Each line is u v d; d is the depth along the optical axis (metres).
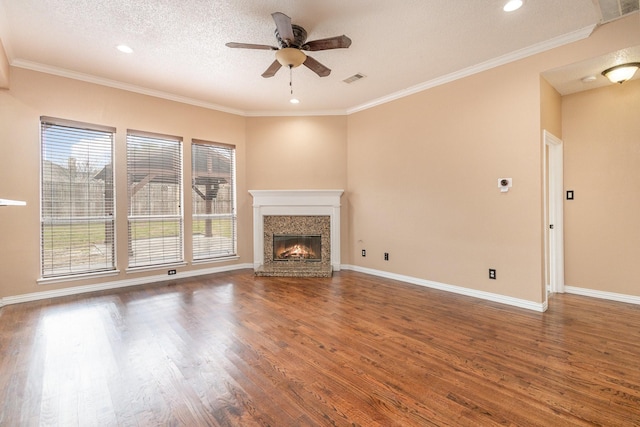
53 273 3.83
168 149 4.70
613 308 3.36
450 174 4.01
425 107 4.27
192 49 3.30
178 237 4.81
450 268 4.05
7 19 2.74
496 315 3.19
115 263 4.24
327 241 5.38
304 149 5.45
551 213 3.98
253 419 1.67
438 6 2.59
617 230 3.59
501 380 2.03
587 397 1.84
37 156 3.66
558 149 3.88
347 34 3.01
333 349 2.46
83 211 4.02
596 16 2.73
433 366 2.21
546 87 3.41
